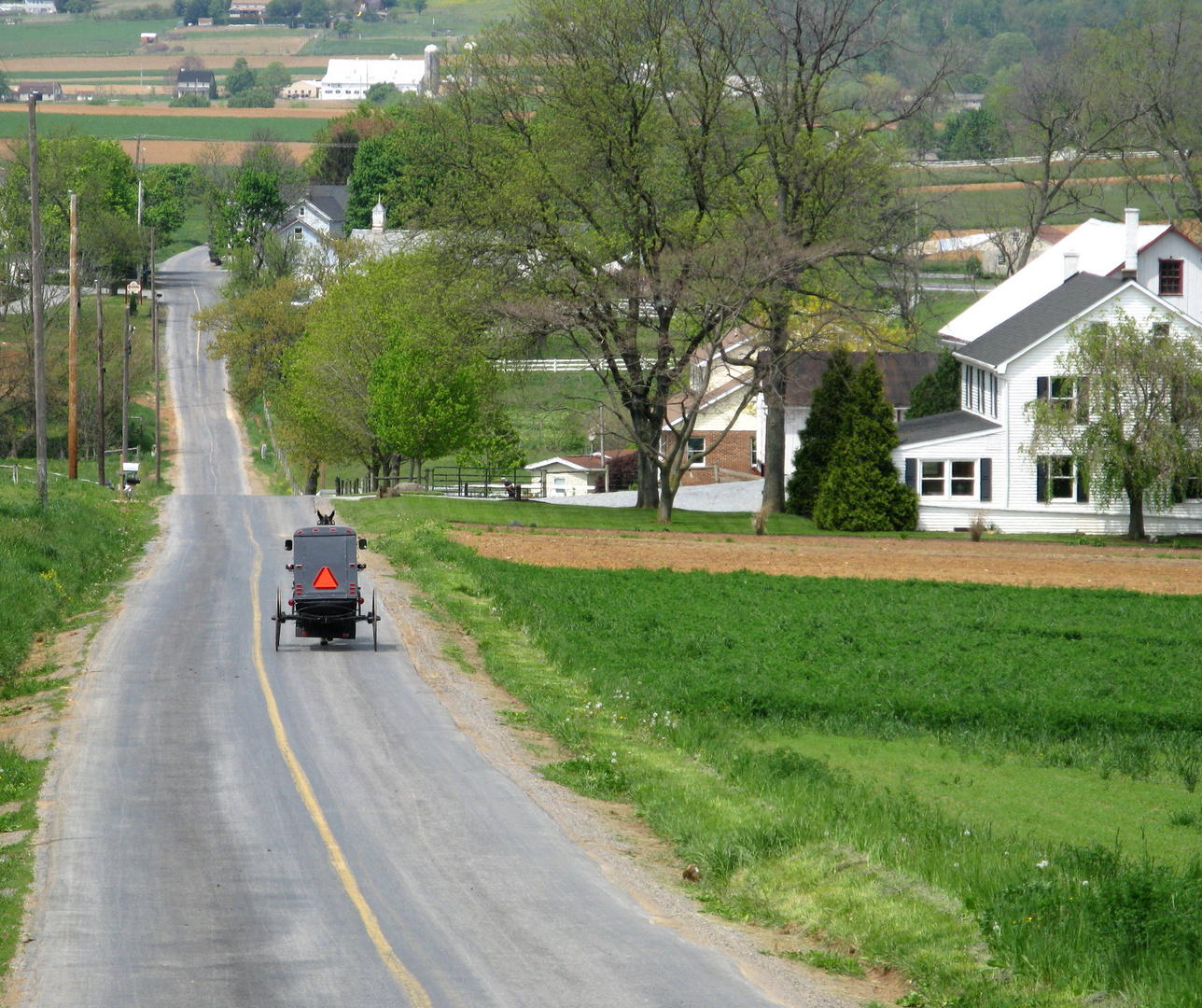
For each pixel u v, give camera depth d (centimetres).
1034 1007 2194
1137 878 2577
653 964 2389
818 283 11981
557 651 5516
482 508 11281
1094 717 4666
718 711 4700
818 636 6094
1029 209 18100
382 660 5241
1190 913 2417
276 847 3041
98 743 3962
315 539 5331
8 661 5003
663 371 10850
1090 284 11894
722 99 10688
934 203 15862
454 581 7069
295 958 2388
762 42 10731
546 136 10469
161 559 7900
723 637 5969
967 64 11981
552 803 3488
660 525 10881
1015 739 4503
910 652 5762
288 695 4591
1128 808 3769
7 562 6394
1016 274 13812
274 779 3594
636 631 6094
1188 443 10281
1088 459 10469
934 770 4159
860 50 11262
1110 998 2191
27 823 3194
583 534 10019
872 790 3775
